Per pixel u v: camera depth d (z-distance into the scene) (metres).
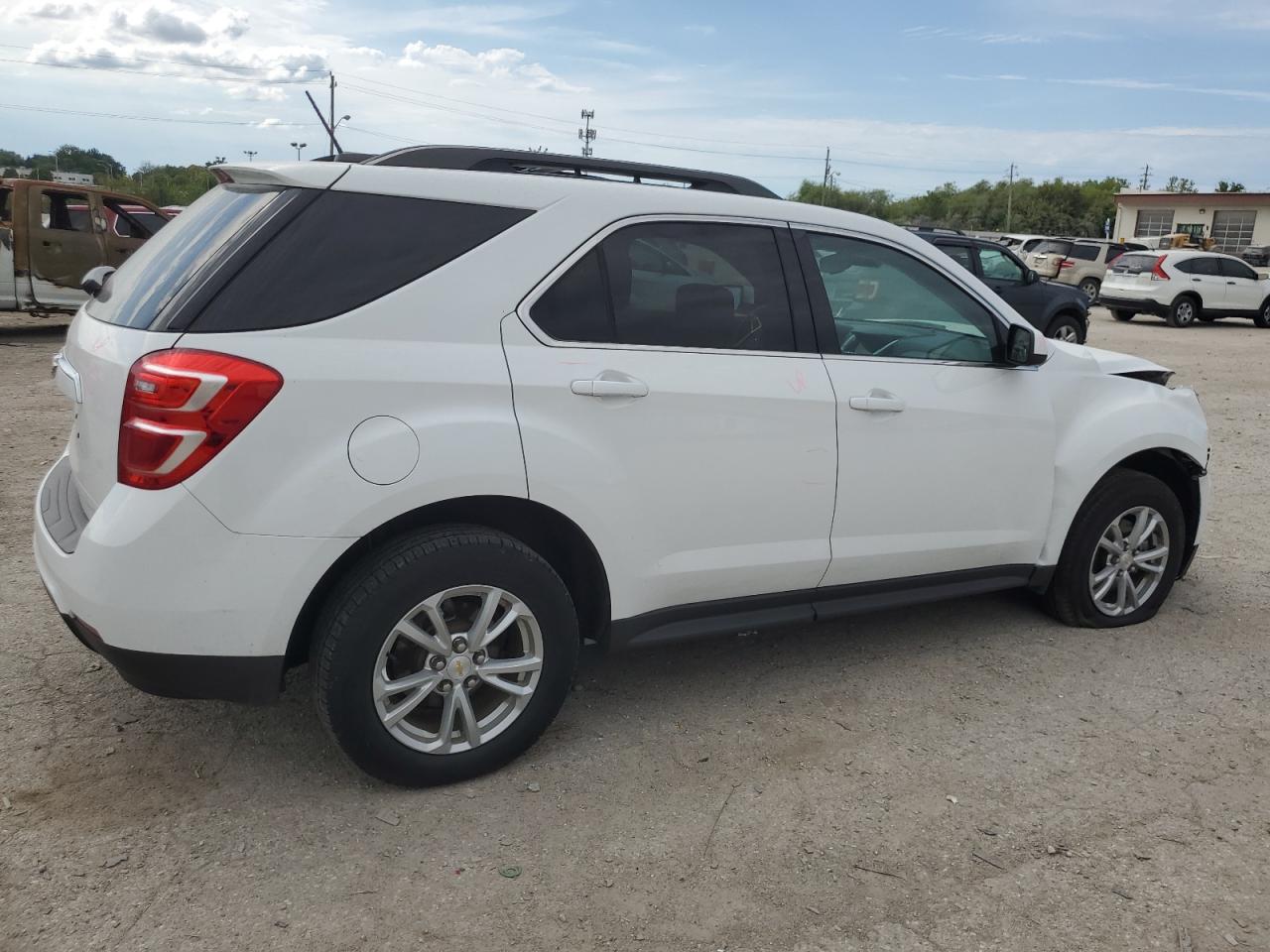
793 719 3.63
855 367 3.65
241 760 3.21
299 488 2.69
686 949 2.44
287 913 2.51
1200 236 49.03
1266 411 10.84
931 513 3.86
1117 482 4.40
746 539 3.48
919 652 4.27
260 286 2.74
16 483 6.25
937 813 3.05
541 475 3.00
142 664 2.68
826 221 3.69
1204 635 4.53
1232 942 2.52
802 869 2.76
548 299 3.08
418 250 2.93
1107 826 3.00
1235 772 3.34
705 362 3.33
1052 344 4.38
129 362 2.67
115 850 2.73
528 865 2.74
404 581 2.83
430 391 2.85
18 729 3.33
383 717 2.91
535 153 3.39
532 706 3.15
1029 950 2.47
